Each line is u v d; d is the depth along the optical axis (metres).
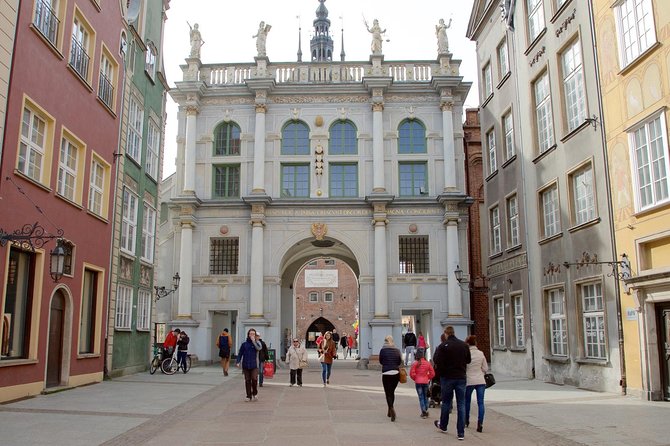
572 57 19.83
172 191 38.22
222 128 34.22
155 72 26.25
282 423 11.93
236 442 9.84
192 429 11.09
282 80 34.38
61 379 17.12
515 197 24.78
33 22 14.70
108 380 20.31
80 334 18.64
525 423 11.80
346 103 33.91
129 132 22.95
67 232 16.98
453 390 10.77
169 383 20.31
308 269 68.94
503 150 25.81
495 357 26.69
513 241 24.97
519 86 23.84
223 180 33.78
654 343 15.31
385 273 31.59
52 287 15.98
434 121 33.69
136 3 23.97
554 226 21.06
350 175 33.47
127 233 22.67
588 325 18.69
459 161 33.09
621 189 16.53
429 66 34.47
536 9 22.58
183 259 32.16
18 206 14.11
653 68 15.19
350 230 32.47
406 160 33.25
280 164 33.44
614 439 9.96
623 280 16.16
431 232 32.38
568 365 19.62
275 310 31.83
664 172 14.82
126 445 9.38
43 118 15.70
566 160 19.80
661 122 14.91
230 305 32.03
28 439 9.55
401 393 18.09
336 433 10.77
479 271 36.22
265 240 32.47
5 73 13.44
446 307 31.72
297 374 20.70
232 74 34.56
